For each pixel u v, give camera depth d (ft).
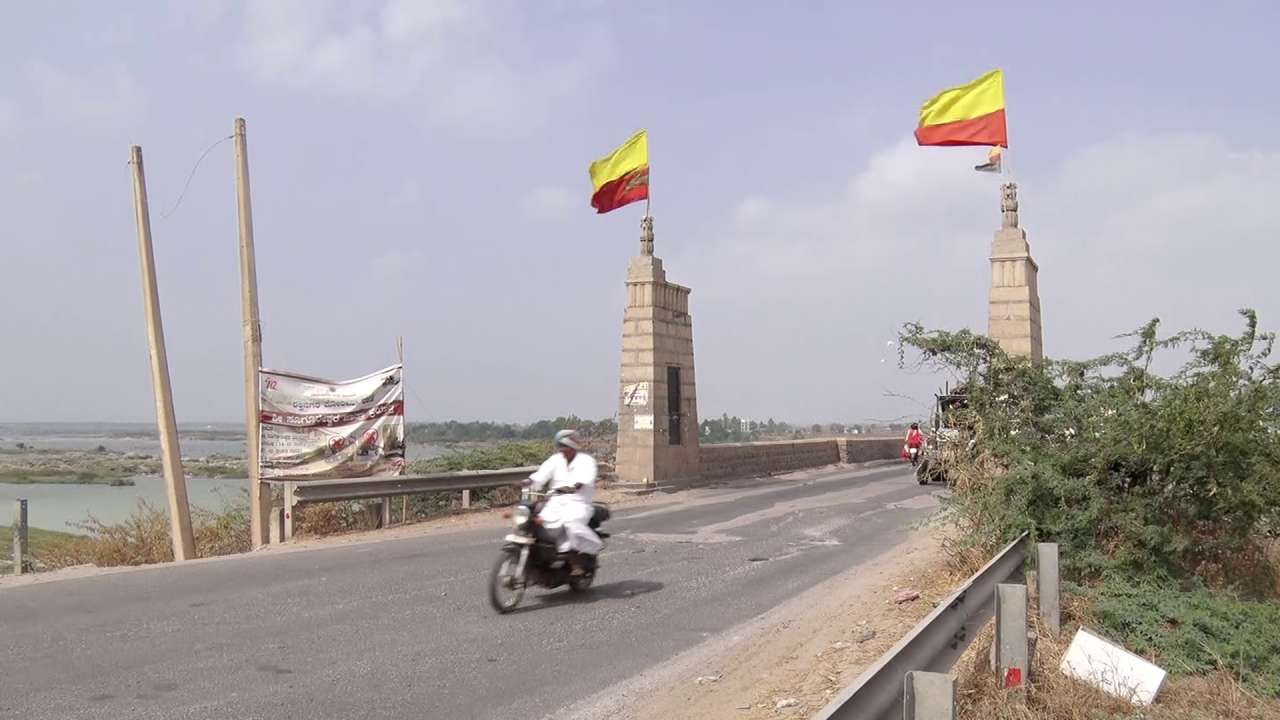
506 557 31.60
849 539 50.16
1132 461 32.12
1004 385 36.04
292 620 29.58
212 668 23.82
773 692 22.90
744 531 53.42
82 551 55.06
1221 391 31.78
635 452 79.87
